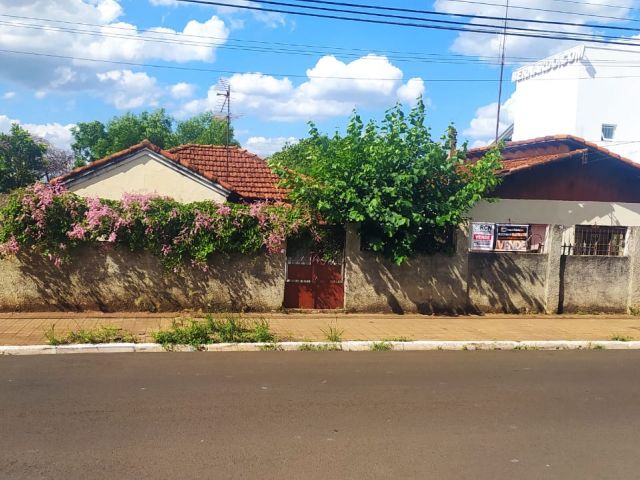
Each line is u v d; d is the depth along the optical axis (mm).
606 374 8023
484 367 8273
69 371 7316
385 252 12297
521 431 5500
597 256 13406
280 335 9867
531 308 13133
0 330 9438
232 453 4750
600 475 4520
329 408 6039
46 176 33000
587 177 16094
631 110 31641
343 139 12094
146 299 11414
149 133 41031
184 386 6730
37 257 10992
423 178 12148
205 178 16406
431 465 4621
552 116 32688
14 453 4641
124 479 4211
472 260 12859
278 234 11680
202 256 11398
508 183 15648
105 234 11094
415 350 9516
